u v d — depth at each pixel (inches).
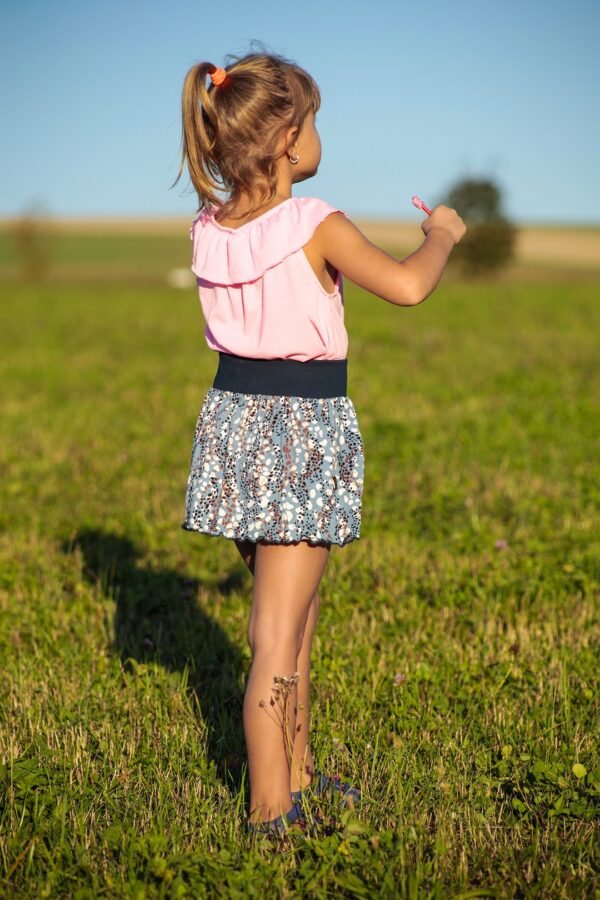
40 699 161.9
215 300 122.8
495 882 112.0
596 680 166.1
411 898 106.0
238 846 117.3
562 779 129.2
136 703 158.2
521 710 156.0
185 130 120.0
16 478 347.6
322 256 114.8
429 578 226.2
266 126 116.1
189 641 190.2
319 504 117.1
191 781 134.0
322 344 117.5
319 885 110.7
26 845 117.4
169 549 257.9
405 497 304.3
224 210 121.7
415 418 446.0
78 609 207.5
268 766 117.6
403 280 110.7
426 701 160.7
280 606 118.6
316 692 163.0
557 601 208.5
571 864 114.3
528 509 284.5
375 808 126.0
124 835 118.1
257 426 118.9
